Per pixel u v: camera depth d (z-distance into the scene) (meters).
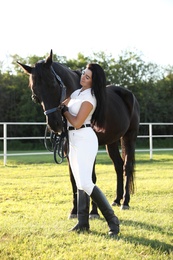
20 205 6.15
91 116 4.18
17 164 13.26
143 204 6.23
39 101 4.44
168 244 3.95
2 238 4.10
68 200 6.64
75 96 4.25
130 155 6.48
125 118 6.09
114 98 6.01
